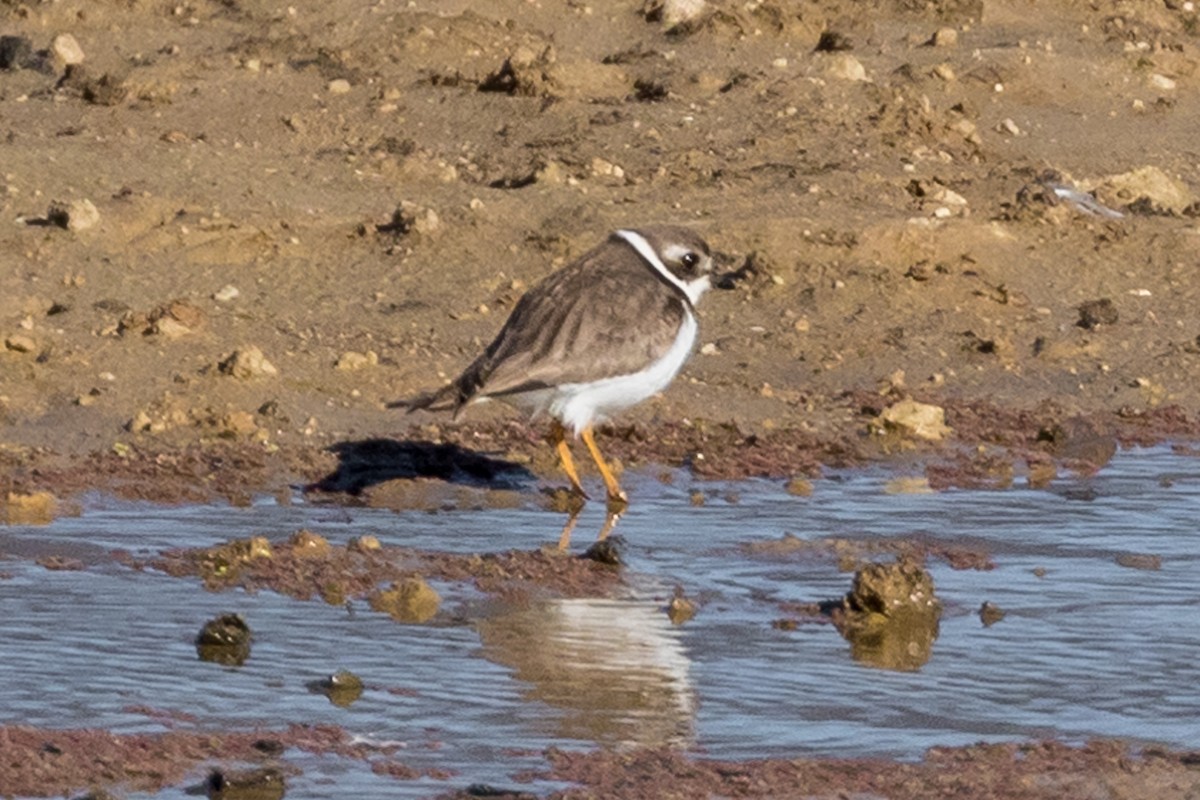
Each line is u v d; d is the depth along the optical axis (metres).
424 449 14.09
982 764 8.91
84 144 19.00
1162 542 12.77
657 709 9.51
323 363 15.16
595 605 11.13
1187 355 17.22
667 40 23.66
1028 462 14.82
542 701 9.55
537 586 11.42
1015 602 11.46
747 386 15.95
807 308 17.39
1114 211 19.97
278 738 8.93
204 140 19.86
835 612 11.13
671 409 15.27
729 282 17.61
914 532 12.85
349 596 11.12
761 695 9.77
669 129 20.62
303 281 16.73
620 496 13.35
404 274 17.02
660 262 13.49
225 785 8.31
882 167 20.14
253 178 18.69
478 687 9.70
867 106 21.47
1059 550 12.54
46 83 21.38
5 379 14.32
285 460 13.67
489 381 12.47
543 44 22.97
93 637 10.20
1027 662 10.40
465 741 8.98
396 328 16.08
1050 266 18.61
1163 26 26.42
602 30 23.89
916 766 8.88
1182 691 9.99
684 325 13.12
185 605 10.78
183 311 15.40
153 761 8.60
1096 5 26.41
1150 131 22.75
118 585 11.08
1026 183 20.08
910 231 18.39
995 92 22.98
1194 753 9.14
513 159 19.92
